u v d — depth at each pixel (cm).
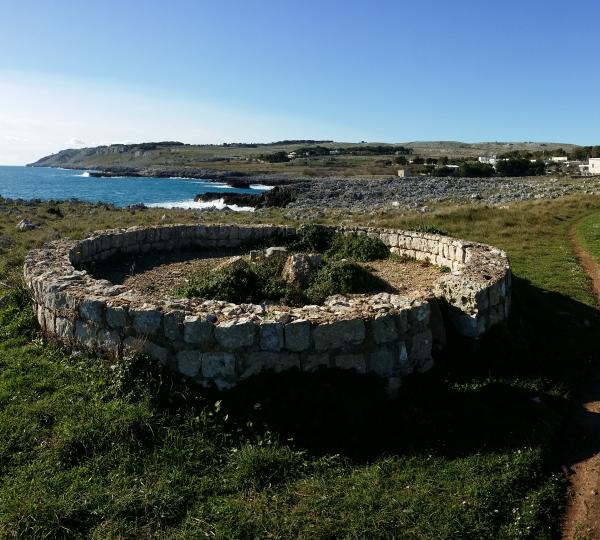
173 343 667
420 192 4744
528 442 611
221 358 651
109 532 463
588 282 1362
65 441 564
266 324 651
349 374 673
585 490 552
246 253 1650
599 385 798
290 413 626
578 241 1948
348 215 3108
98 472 538
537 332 975
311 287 1141
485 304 843
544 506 522
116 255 1497
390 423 643
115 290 786
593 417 699
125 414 599
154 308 685
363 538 464
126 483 523
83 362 725
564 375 811
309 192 5031
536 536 484
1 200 3803
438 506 505
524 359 834
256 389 644
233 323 649
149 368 668
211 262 1501
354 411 629
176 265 1456
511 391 737
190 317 664
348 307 740
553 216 2488
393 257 1583
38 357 763
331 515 492
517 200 3628
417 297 801
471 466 566
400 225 2358
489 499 517
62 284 808
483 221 2403
